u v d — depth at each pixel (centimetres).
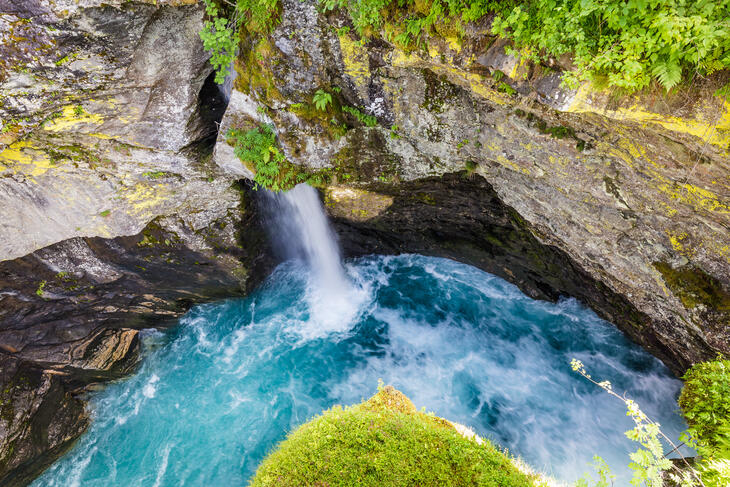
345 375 1179
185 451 1031
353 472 608
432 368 1173
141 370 1235
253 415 1095
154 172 902
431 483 584
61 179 833
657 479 447
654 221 729
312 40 735
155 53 709
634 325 1020
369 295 1398
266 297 1405
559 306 1222
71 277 1003
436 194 1080
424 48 647
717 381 666
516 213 1027
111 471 1008
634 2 401
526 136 755
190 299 1294
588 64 498
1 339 962
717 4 379
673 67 429
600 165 704
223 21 704
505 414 1030
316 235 1358
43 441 990
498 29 539
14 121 681
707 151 537
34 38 604
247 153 878
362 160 959
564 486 654
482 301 1309
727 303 718
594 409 1012
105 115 762
